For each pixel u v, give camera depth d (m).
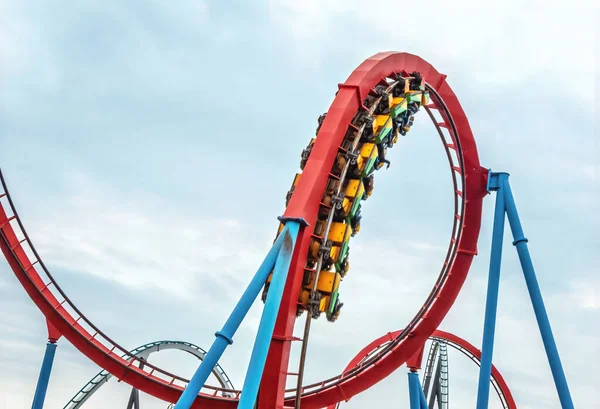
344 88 23.52
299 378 20.19
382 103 25.02
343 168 22.52
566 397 24.53
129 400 42.47
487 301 26.47
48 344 31.11
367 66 24.56
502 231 27.44
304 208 20.08
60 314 30.84
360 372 31.00
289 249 19.03
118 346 31.78
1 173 29.30
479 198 31.22
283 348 19.77
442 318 31.38
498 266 26.86
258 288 18.56
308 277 21.45
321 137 21.89
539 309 25.78
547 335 25.38
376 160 24.72
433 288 31.92
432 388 47.38
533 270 26.47
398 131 26.88
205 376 17.77
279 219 19.77
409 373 32.53
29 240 30.48
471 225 31.58
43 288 30.89
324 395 31.00
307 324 20.92
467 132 30.92
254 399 17.27
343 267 22.80
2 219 29.47
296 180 22.69
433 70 29.42
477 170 31.06
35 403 30.53
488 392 25.17
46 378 30.84
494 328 25.98
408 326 31.67
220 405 31.11
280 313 19.89
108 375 41.53
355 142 22.94
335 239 22.14
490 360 25.56
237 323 18.22
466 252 31.52
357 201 23.02
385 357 31.06
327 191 22.53
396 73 26.70
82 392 40.44
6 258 30.03
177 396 31.45
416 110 28.02
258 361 17.50
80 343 31.20
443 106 30.19
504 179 28.08
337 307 22.34
